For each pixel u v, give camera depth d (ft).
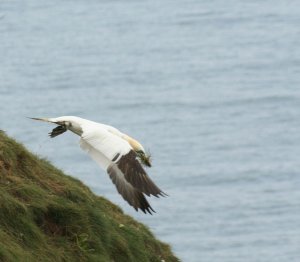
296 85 340.39
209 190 202.08
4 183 52.70
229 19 588.09
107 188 191.62
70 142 233.55
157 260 61.11
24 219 51.06
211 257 155.74
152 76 394.11
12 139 56.59
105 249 54.90
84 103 323.98
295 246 160.97
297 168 220.84
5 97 332.19
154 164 224.53
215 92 339.16
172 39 529.86
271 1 641.40
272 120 279.69
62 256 51.60
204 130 269.44
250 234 168.86
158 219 175.42
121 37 543.80
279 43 479.82
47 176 57.06
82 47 500.33
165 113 303.27
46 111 308.81
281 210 184.85
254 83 353.72
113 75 392.88
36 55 465.47
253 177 212.43
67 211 53.98
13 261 47.29
